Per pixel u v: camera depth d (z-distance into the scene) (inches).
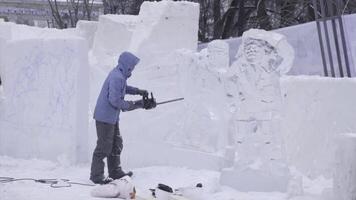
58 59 416.2
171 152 380.5
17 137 446.3
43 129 425.4
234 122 317.7
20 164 408.5
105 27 477.7
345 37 402.6
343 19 408.5
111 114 336.8
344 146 239.3
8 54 457.4
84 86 408.5
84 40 408.8
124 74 342.6
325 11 400.5
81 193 304.7
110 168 349.4
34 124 432.1
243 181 306.8
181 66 373.7
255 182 304.2
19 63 446.9
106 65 447.5
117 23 469.1
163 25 409.1
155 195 284.2
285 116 340.8
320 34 410.6
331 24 400.2
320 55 452.8
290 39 482.3
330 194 263.0
